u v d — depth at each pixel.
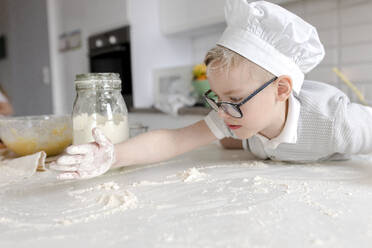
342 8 1.71
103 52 2.66
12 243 0.41
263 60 0.66
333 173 0.73
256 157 0.96
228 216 0.47
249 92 0.67
